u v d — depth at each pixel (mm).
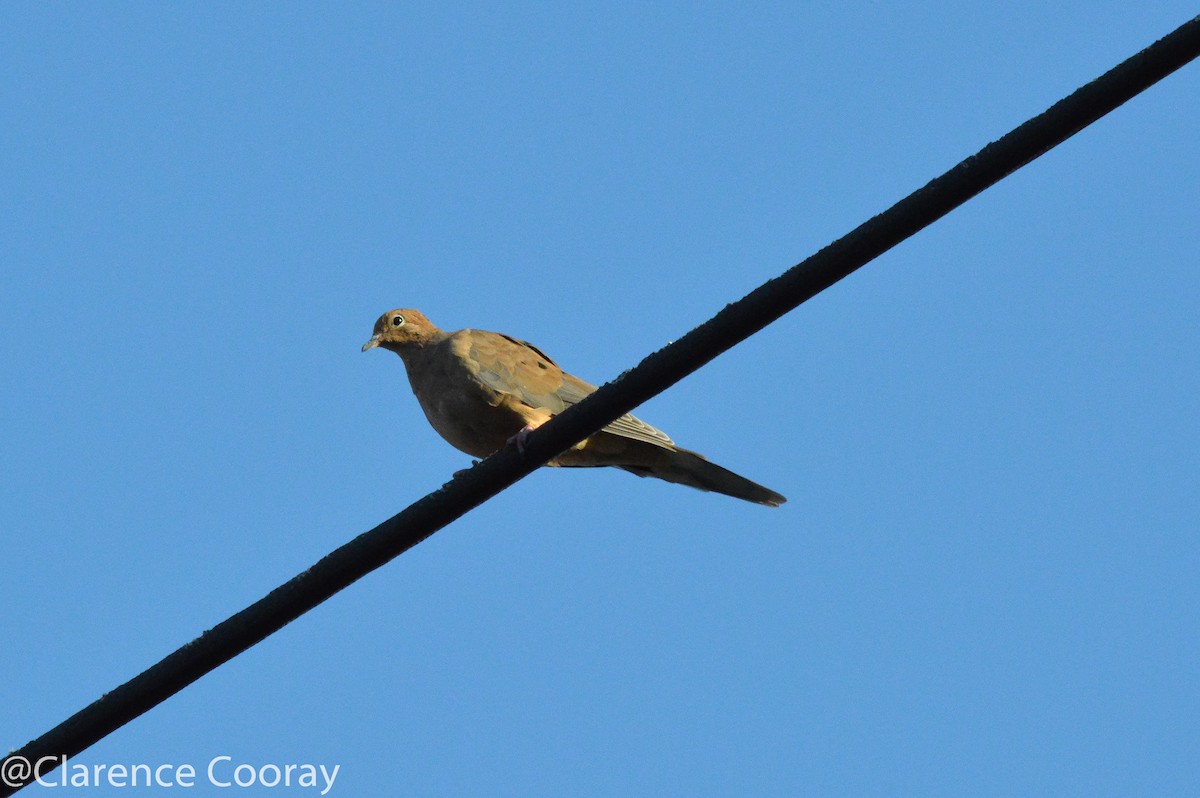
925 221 9797
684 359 10625
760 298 10297
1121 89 9281
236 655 11055
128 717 11086
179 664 11016
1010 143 9539
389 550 11172
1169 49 9164
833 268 10031
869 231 9898
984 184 9633
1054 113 9445
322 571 11055
